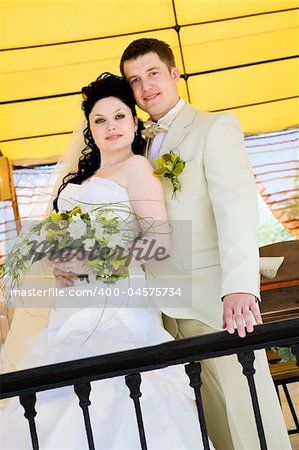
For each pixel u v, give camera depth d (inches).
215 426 129.0
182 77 372.5
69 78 356.8
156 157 134.3
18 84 355.6
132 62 135.3
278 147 465.1
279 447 123.4
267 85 394.0
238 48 364.2
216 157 125.5
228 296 113.4
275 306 186.5
